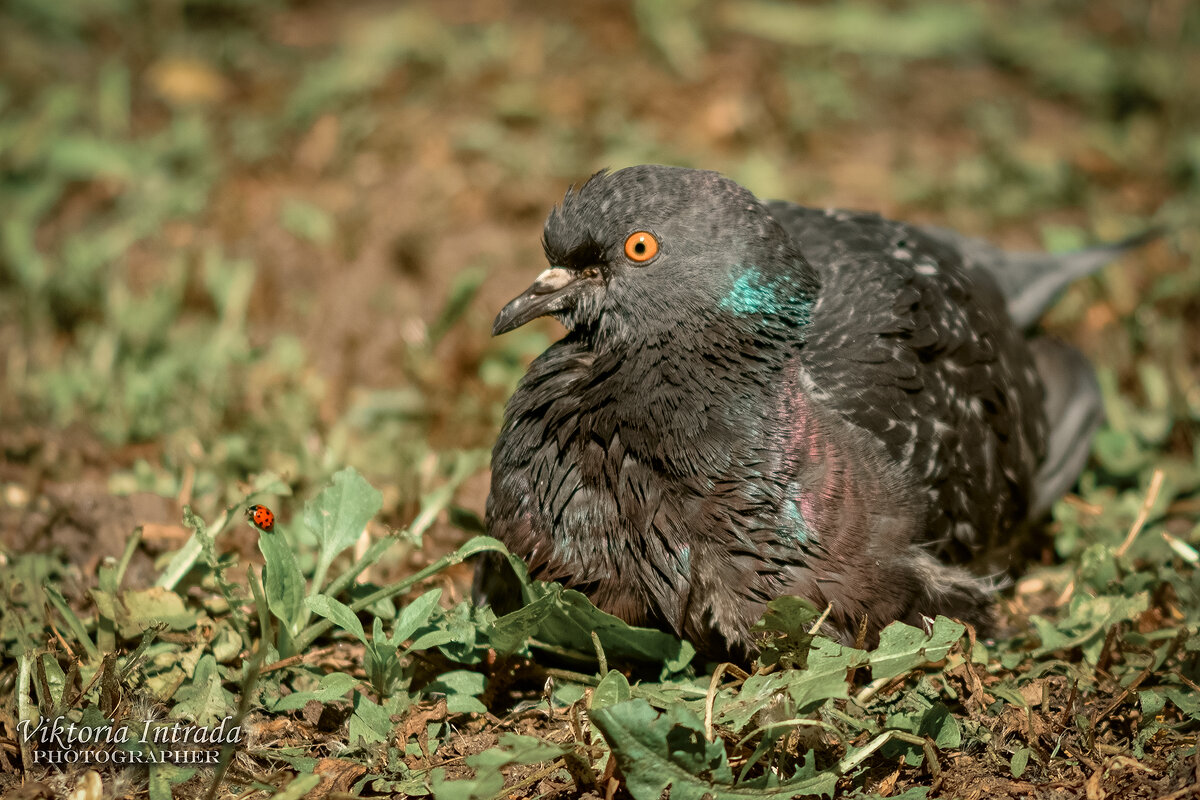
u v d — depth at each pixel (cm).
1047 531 1005
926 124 1608
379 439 1057
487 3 1808
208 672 737
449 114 1515
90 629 801
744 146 1500
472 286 1173
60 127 1500
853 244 916
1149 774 695
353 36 1730
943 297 891
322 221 1342
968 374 875
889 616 770
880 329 827
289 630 742
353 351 1223
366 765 690
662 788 641
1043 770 705
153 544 901
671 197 775
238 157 1462
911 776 701
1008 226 1399
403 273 1298
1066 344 1089
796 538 749
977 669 758
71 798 655
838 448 768
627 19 1752
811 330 818
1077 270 1116
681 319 766
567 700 740
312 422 1085
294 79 1650
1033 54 1756
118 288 1245
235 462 996
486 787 631
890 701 749
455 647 757
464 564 931
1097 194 1470
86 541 915
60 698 718
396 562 912
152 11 1770
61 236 1373
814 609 686
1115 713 751
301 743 726
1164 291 1252
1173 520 985
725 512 746
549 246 814
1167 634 798
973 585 818
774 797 638
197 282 1288
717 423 756
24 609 823
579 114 1519
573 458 769
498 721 744
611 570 764
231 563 782
